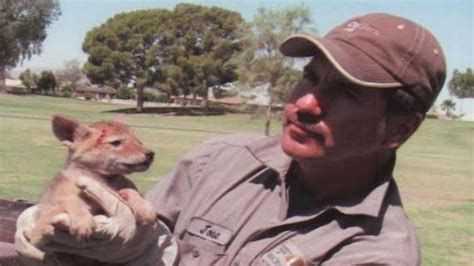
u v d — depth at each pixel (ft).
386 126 4.65
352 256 4.55
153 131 72.02
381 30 4.61
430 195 34.22
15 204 6.68
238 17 130.52
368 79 4.50
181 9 130.62
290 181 4.97
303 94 4.67
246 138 5.52
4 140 46.09
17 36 140.36
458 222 25.90
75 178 4.66
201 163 5.42
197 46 132.05
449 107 172.65
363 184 4.77
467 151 79.05
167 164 37.47
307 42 4.64
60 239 4.38
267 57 66.85
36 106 109.81
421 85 4.62
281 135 5.08
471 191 36.83
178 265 4.87
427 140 96.53
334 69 4.60
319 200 4.86
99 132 5.10
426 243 21.38
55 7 143.74
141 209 4.57
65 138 5.14
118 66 130.31
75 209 4.44
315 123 4.62
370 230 4.62
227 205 5.08
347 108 4.57
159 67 131.44
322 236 4.67
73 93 175.22
